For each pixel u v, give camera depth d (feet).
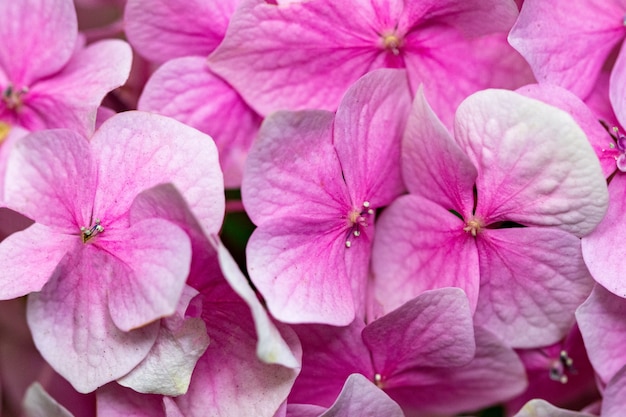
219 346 0.71
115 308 0.69
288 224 0.70
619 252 0.71
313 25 0.73
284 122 0.69
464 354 0.72
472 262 0.73
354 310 0.72
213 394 0.71
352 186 0.72
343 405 0.70
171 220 0.68
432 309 0.71
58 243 0.70
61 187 0.71
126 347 0.69
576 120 0.72
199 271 0.69
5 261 0.70
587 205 0.70
